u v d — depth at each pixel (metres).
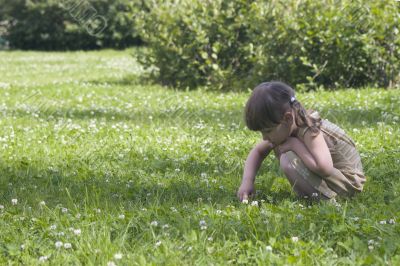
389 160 5.47
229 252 3.32
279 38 11.73
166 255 3.27
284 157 4.23
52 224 3.84
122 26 28.95
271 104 3.94
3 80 16.03
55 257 3.36
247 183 4.37
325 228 3.63
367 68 11.45
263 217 3.81
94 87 13.19
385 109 8.36
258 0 12.30
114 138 6.95
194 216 3.85
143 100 10.86
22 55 26.89
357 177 4.36
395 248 3.29
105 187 4.85
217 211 3.91
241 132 7.16
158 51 13.45
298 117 4.01
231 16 12.72
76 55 26.34
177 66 13.15
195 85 13.07
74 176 5.25
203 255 3.27
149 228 3.69
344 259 3.17
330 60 11.38
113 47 30.16
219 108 9.62
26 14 30.78
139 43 29.98
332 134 4.30
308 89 11.48
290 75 11.65
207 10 12.91
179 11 13.21
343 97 9.84
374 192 4.55
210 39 12.91
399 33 11.01
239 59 12.77
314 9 11.55
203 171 5.43
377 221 3.74
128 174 5.27
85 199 4.36
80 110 9.70
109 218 3.89
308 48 11.52
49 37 30.58
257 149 4.47
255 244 3.45
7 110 9.70
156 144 6.52
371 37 11.00
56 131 7.47
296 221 3.74
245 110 4.05
